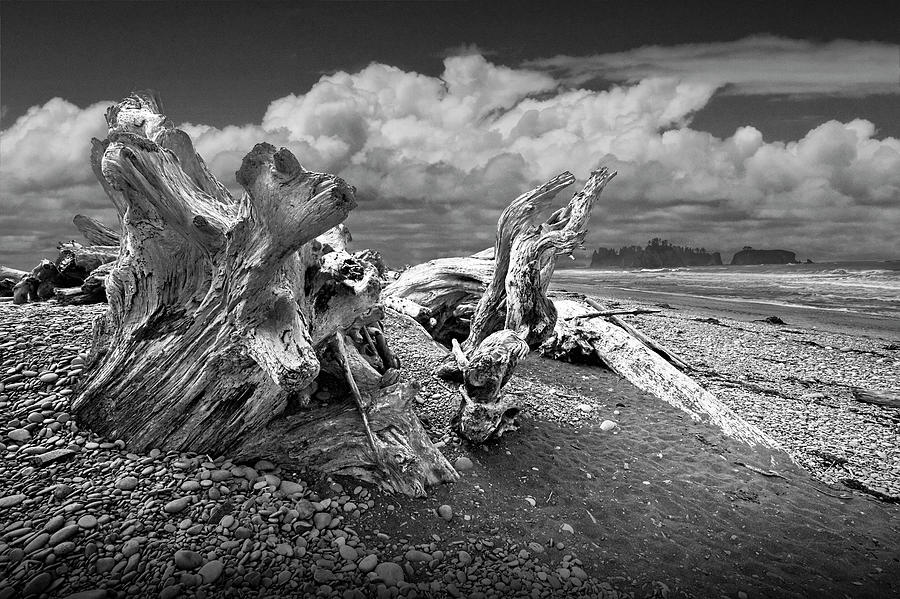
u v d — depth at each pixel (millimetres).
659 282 63812
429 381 7055
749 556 4570
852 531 5203
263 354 3795
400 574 3473
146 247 4223
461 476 5066
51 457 3969
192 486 3916
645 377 8867
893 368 13383
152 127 4953
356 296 5070
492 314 9945
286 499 4055
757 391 10672
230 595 3051
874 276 57375
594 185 10062
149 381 4305
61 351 5281
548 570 3877
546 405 7430
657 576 4055
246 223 3814
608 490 5395
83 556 3188
